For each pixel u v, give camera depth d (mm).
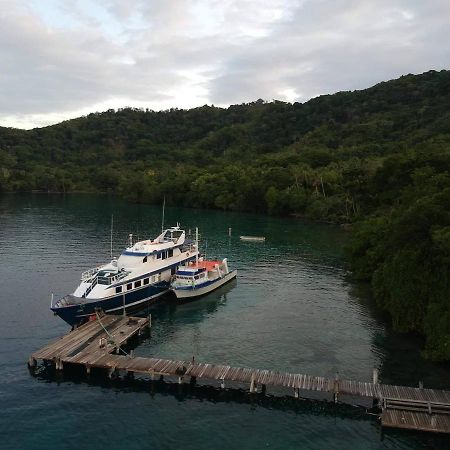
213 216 161125
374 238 71375
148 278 60844
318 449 31078
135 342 48562
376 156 182875
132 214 159125
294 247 102625
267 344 48562
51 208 167375
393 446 31453
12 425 32906
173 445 31156
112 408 35469
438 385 39531
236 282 73375
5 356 43969
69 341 44688
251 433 32719
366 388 36750
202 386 38812
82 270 78125
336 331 52281
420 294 47812
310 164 196750
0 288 67062
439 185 70812
